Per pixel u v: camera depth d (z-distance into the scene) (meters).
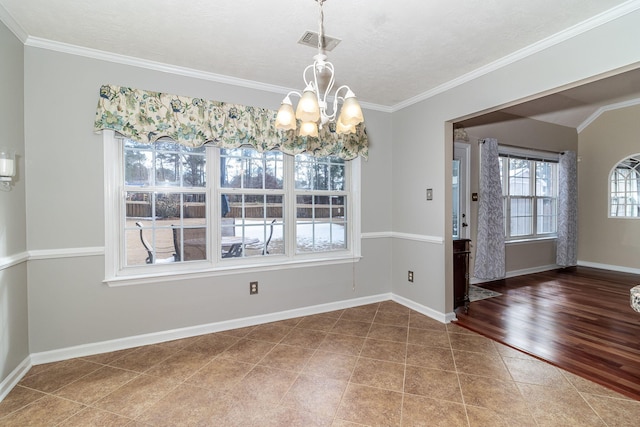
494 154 4.52
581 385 2.04
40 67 2.28
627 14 1.84
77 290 2.42
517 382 2.09
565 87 2.21
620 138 5.15
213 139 2.79
